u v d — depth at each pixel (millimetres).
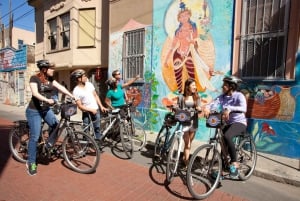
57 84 4598
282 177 4270
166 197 3629
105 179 4203
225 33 6059
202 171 3859
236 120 4082
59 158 5078
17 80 17484
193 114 4281
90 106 5375
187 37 6762
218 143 3920
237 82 4066
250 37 5648
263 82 5492
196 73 6629
